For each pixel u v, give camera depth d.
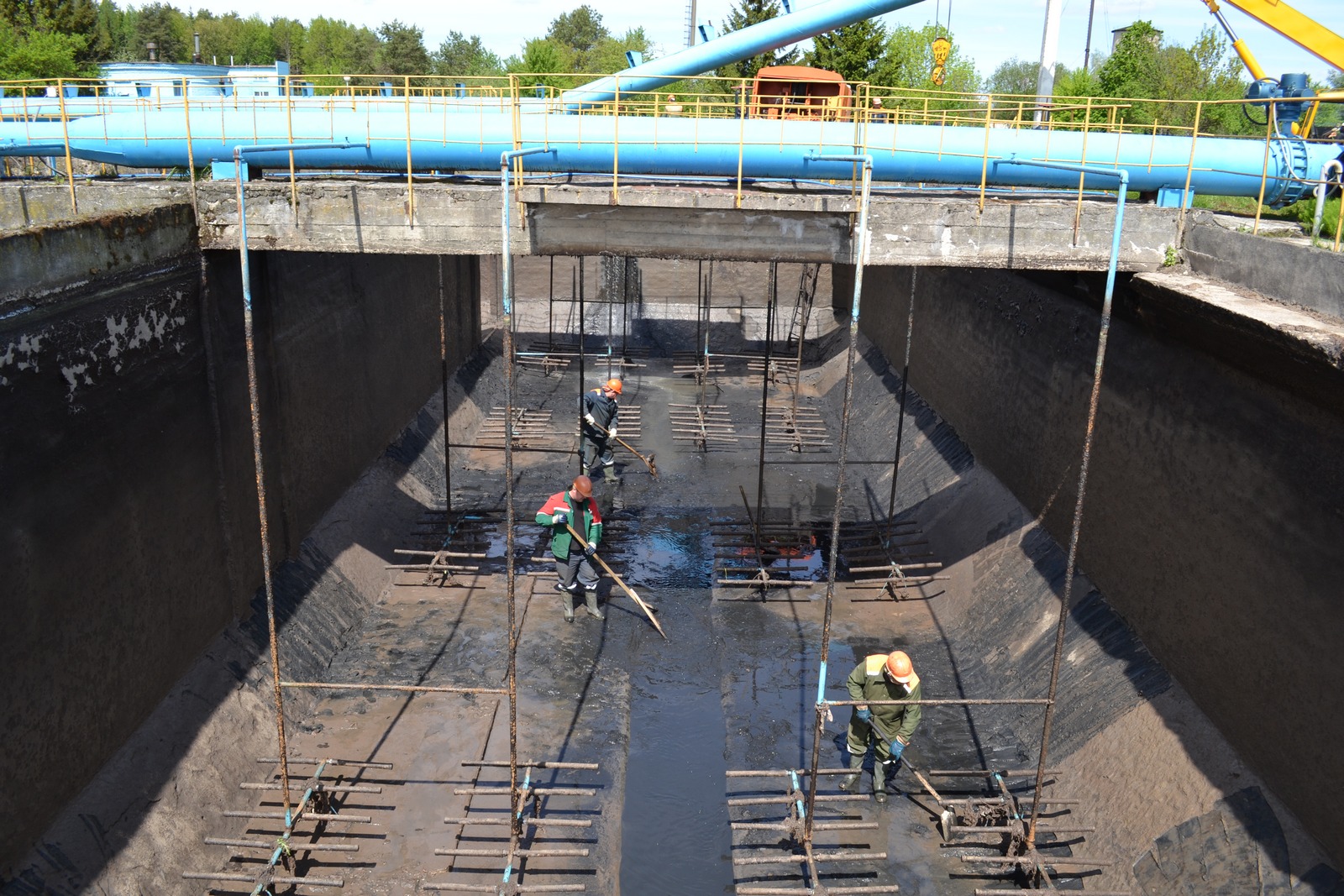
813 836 7.46
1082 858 7.16
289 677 8.95
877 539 12.56
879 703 6.73
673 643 10.36
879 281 19.36
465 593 11.24
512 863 6.71
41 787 6.09
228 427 8.77
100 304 6.87
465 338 18.92
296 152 8.84
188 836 6.91
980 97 9.59
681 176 9.21
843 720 9.03
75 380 6.57
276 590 9.64
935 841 7.46
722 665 9.92
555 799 7.78
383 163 8.87
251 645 8.84
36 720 6.06
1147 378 8.66
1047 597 9.86
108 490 6.93
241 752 7.84
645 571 11.97
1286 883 6.12
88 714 6.62
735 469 15.41
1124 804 7.34
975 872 7.19
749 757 8.47
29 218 8.45
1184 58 29.06
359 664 9.66
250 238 8.24
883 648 10.27
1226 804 6.71
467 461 15.49
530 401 18.80
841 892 6.57
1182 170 8.91
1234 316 6.69
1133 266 8.33
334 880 6.50
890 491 14.39
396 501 12.88
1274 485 6.79
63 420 6.43
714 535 12.04
